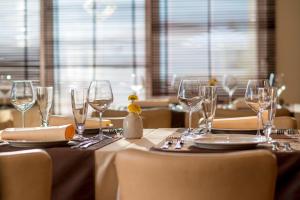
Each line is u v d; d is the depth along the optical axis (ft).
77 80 20.44
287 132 6.56
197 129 7.35
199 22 19.65
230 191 3.71
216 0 19.51
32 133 5.55
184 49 19.76
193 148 5.04
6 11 20.63
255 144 4.86
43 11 20.43
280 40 19.44
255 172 3.74
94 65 20.35
